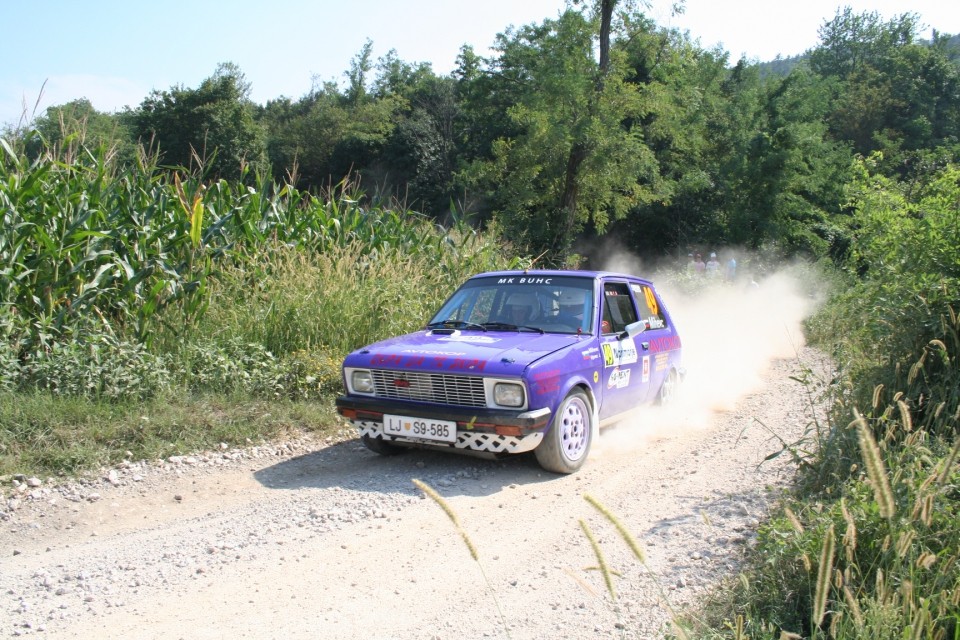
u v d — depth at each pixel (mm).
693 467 6348
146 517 5391
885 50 76312
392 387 6379
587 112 22672
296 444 7277
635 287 8195
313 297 9609
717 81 40562
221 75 42406
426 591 4066
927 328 5570
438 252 12859
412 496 5699
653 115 29156
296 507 5500
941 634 2877
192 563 4500
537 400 5910
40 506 5473
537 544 4730
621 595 3951
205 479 6219
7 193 8141
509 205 24250
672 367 8664
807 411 8477
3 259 7836
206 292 9219
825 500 4648
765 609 3527
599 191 24031
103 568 4438
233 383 8070
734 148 35625
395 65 66562
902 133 52500
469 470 6414
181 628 3662
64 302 8258
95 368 7273
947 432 5043
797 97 35062
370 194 43375
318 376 8492
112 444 6531
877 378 5559
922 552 3266
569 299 7195
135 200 9594
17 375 7070
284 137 53969
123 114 42812
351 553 4617
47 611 3857
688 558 4387
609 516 2504
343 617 3773
